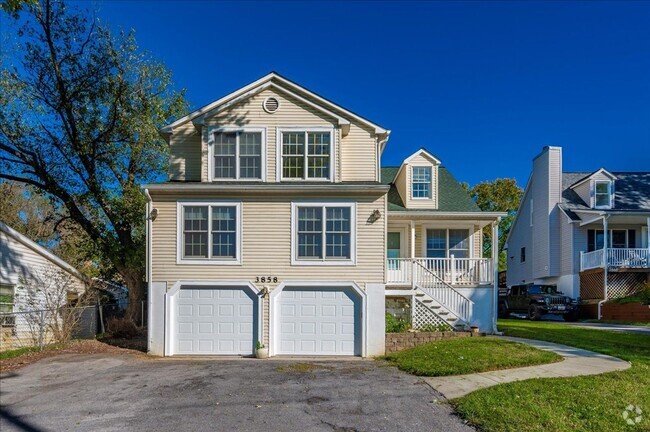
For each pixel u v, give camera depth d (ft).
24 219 99.30
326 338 42.45
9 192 97.04
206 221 43.27
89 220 59.77
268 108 46.98
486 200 138.92
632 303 66.08
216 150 46.44
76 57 54.44
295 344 42.34
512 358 32.60
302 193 43.37
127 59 56.03
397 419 21.58
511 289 87.71
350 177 47.52
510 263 109.40
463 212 56.08
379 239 43.04
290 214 43.29
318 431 20.30
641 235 82.02
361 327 42.29
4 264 48.98
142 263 58.44
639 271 75.05
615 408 21.43
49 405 25.49
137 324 57.16
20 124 54.60
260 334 42.11
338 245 43.16
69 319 50.01
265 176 45.98
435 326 49.21
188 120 47.34
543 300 72.90
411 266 52.65
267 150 46.44
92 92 55.01
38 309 50.52
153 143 58.23
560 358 33.14
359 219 43.24
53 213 67.26
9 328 48.42
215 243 43.19
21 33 52.90
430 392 26.03
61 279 54.44
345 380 29.78
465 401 23.22
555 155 88.28
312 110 47.01
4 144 55.06
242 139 46.65
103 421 22.39
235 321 42.57
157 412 23.56
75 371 34.55
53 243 97.81
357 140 48.16
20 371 34.88
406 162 59.36
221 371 33.45
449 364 31.73
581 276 81.05
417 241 60.90
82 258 71.05
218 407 24.14
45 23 52.90
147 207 43.24
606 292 73.51
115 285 74.28
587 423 19.67
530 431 18.83
